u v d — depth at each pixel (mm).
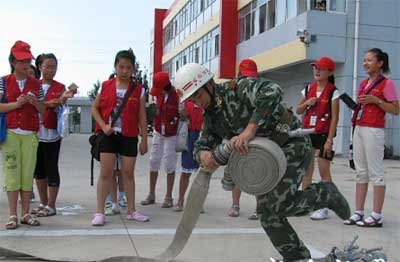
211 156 3672
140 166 12695
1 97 5375
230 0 25172
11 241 4949
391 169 13258
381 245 4980
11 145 5367
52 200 6168
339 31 17672
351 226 5824
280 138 3668
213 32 28875
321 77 6148
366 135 5789
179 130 6602
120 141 5805
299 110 6328
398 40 18000
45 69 5949
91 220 5930
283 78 22078
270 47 20844
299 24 18031
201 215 6320
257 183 3561
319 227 5750
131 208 6000
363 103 5785
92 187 8594
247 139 3482
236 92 3619
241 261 4395
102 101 5777
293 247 3883
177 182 9258
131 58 5762
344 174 11555
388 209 6930
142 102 5926
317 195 3758
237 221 6004
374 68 5816
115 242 4965
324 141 6051
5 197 7371
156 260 4090
